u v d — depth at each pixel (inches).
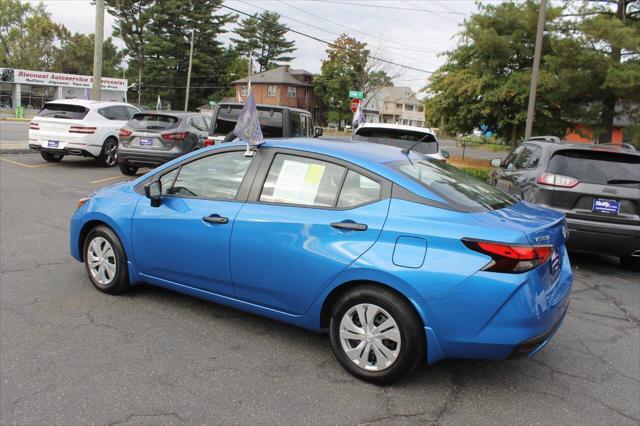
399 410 126.2
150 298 189.3
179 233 166.9
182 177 174.7
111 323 167.2
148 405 122.8
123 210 181.9
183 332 163.2
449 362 153.9
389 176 140.9
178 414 119.8
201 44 2797.7
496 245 123.4
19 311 173.0
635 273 275.6
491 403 132.1
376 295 133.2
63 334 157.8
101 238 188.9
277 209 150.7
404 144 388.8
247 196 157.9
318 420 120.1
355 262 134.6
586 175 257.3
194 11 2699.3
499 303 123.1
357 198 142.1
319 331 147.9
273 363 146.3
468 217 130.7
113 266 186.9
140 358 145.4
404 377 135.4
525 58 788.0
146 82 2714.1
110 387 129.8
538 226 134.0
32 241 257.4
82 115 515.8
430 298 126.8
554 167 263.7
